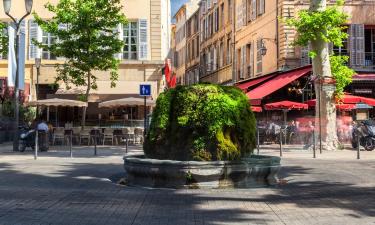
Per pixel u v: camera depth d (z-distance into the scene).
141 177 9.51
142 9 31.45
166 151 9.91
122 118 30.05
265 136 25.59
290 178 10.67
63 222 6.27
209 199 8.05
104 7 23.80
